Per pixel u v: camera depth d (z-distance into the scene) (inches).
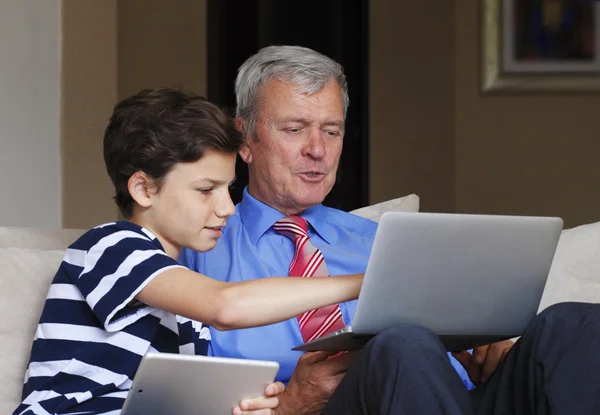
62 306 79.5
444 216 72.4
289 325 97.5
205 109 81.9
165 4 246.7
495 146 259.9
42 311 87.1
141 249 78.1
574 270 101.8
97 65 179.9
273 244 103.0
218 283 75.5
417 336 68.0
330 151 102.6
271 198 103.7
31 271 90.6
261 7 251.3
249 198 104.7
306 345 77.2
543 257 77.8
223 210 81.4
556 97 259.8
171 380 70.4
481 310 77.9
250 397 74.7
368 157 258.4
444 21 258.4
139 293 76.5
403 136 259.0
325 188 103.0
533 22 259.1
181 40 247.1
